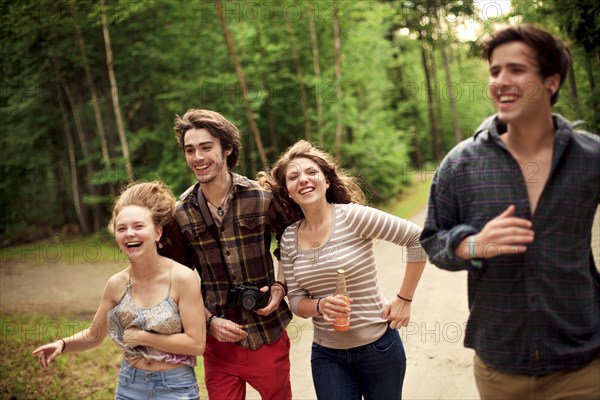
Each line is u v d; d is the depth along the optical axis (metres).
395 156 17.00
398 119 24.27
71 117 15.67
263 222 2.74
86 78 14.89
